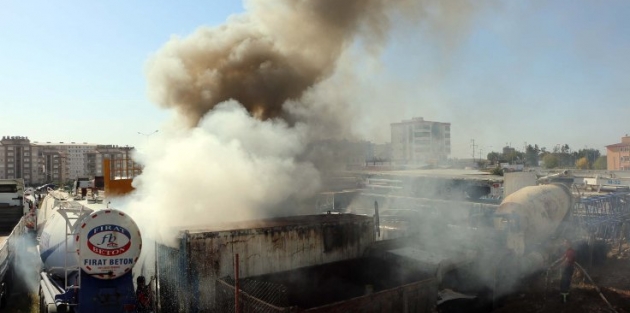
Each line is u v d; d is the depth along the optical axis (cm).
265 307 725
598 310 1061
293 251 1052
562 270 1144
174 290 938
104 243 866
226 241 944
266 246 1006
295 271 1052
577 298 1143
